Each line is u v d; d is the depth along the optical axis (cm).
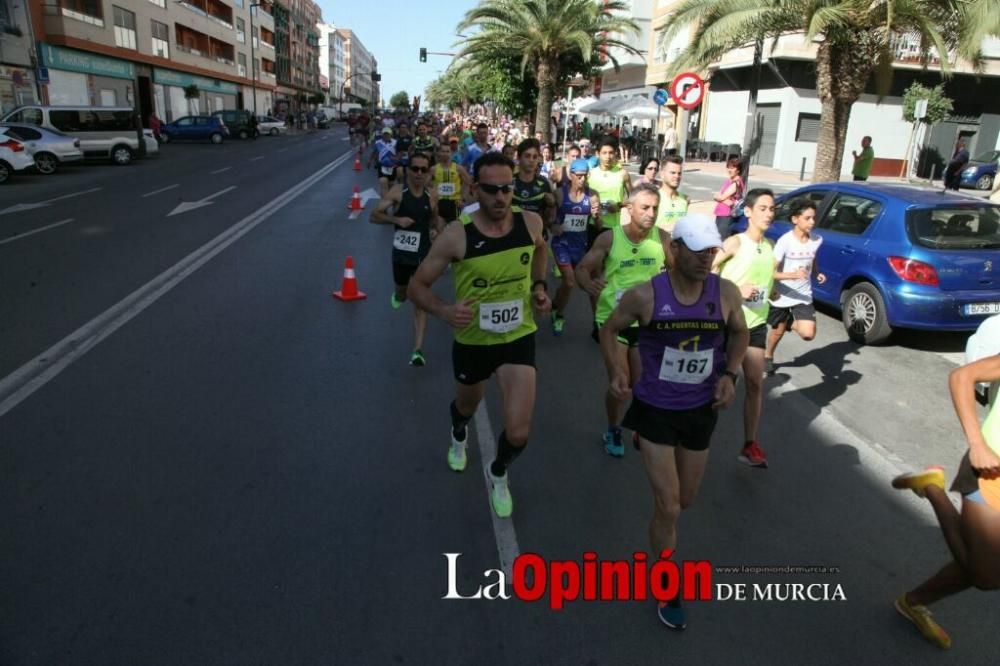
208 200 1653
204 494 392
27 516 365
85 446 443
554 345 697
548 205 702
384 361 618
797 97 3044
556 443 476
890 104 3119
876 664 289
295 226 1329
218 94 6025
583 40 2325
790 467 456
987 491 268
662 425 304
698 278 292
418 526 370
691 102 1147
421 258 636
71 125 2441
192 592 312
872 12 1220
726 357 313
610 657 287
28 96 3136
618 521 383
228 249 1091
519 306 364
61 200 1605
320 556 341
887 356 696
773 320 592
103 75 3816
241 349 635
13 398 513
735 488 427
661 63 3997
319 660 277
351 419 497
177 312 745
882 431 518
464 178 923
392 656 281
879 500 418
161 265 963
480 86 4653
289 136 5619
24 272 901
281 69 9144
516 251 355
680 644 296
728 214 1112
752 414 450
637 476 433
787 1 1306
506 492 383
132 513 371
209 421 485
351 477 417
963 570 283
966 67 2977
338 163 2906
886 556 363
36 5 3186
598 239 459
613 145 744
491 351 371
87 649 277
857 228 751
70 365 581
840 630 308
